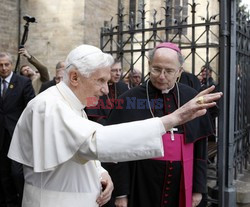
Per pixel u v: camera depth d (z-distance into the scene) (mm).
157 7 14117
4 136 4852
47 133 1802
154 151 1730
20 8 14070
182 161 2723
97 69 1891
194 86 4668
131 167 2758
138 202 2758
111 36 5492
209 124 2926
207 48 4531
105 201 2160
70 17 13383
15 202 4992
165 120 1755
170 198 2729
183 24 4777
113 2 14469
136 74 6188
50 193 1923
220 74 4270
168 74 2615
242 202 4516
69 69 1927
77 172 1947
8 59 4973
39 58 13922
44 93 1974
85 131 1754
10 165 4898
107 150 1717
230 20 4277
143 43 5086
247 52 5355
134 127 1747
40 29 13875
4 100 4891
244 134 5453
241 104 5062
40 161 1821
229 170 4301
